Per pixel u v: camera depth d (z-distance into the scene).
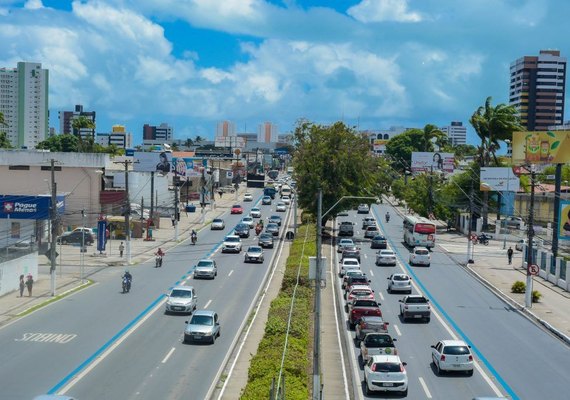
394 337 38.50
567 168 129.75
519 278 61.12
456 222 104.88
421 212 103.06
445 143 187.00
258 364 26.06
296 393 22.80
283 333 32.62
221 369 30.36
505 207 101.56
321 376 28.34
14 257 50.59
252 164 198.75
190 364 31.09
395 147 190.50
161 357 32.28
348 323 40.69
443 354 30.89
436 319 43.88
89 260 66.19
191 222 102.44
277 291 51.34
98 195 91.19
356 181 84.06
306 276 49.78
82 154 90.38
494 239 92.38
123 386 27.42
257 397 21.67
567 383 30.31
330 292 52.09
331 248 76.19
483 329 41.41
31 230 72.56
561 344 38.09
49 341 35.06
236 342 35.88
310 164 83.25
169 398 25.94
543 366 33.19
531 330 41.59
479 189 99.88
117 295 48.91
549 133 73.44
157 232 90.44
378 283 57.28
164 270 61.19
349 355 33.91
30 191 90.31
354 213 119.62
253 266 64.06
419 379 30.31
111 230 84.06
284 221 105.12
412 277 60.44
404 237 86.19
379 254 66.81
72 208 90.19
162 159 96.81
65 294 48.97
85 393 26.36
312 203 83.06
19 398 25.55
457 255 75.81
